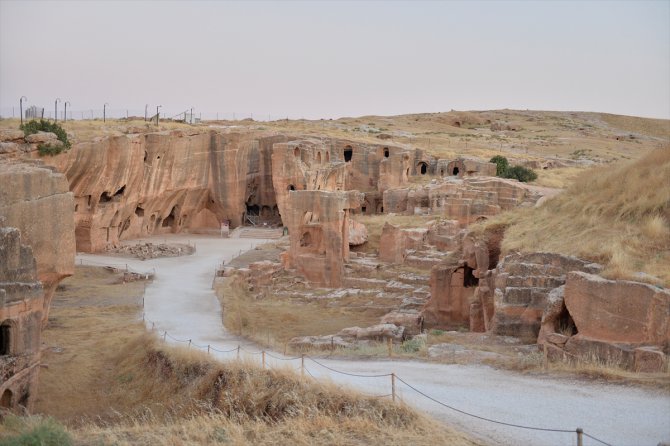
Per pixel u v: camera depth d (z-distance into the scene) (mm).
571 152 118875
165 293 44344
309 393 17703
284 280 48781
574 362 18844
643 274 20688
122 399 24656
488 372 18953
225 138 76938
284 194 72750
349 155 92062
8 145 45906
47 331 33594
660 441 12703
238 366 21312
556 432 13578
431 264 49344
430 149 99438
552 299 21781
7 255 21938
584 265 23391
